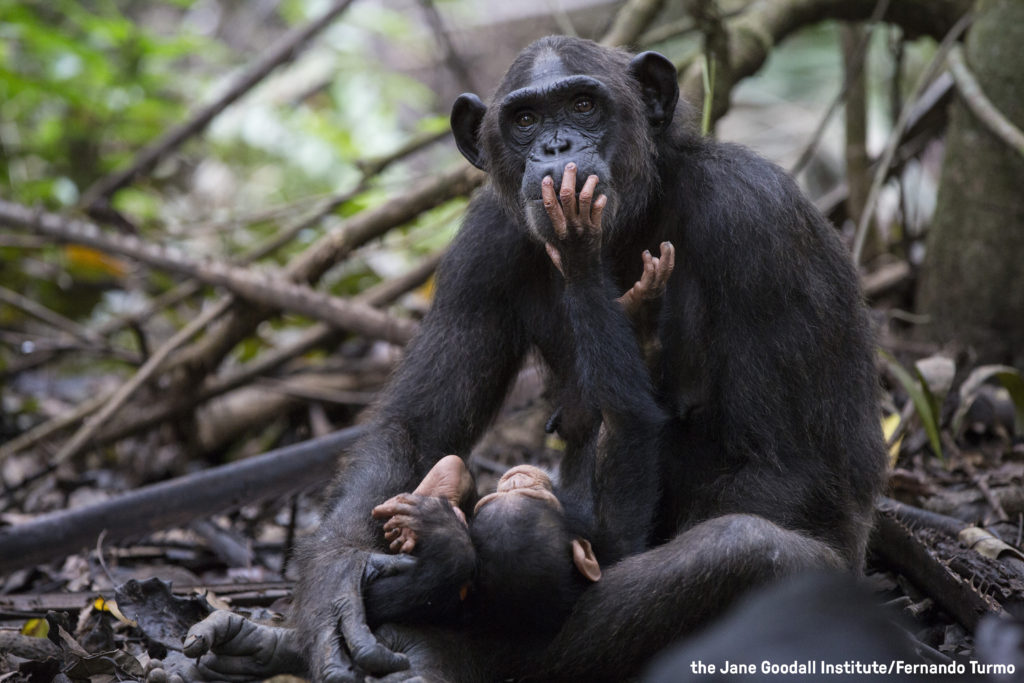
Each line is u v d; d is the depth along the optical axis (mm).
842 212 18562
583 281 8445
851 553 8750
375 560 7898
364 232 15836
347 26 29484
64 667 8844
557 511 8266
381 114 27812
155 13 33688
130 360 17953
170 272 16484
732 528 7543
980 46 14930
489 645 8273
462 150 9961
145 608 9461
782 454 8648
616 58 9508
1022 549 10414
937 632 9211
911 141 17438
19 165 23172
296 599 8188
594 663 7902
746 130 31750
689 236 9133
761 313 8664
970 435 13523
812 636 3971
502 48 32031
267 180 26547
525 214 8773
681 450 9289
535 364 10352
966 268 14852
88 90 23109
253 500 12242
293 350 17562
